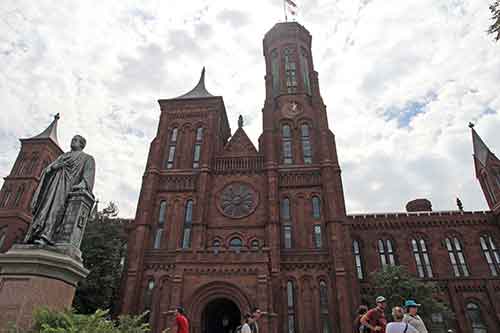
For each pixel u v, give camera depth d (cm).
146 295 3094
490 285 3759
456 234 4166
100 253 3431
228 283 2620
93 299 3164
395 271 3250
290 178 3672
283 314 2931
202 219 3378
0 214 4784
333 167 3709
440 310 3098
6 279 888
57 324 733
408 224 4228
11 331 755
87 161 1120
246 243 3309
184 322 1165
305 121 4094
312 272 3130
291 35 4825
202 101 4247
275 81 4578
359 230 4241
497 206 4128
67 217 1029
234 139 4116
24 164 5275
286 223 3438
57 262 928
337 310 2908
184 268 2709
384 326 1006
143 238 3303
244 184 3684
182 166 3838
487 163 4391
